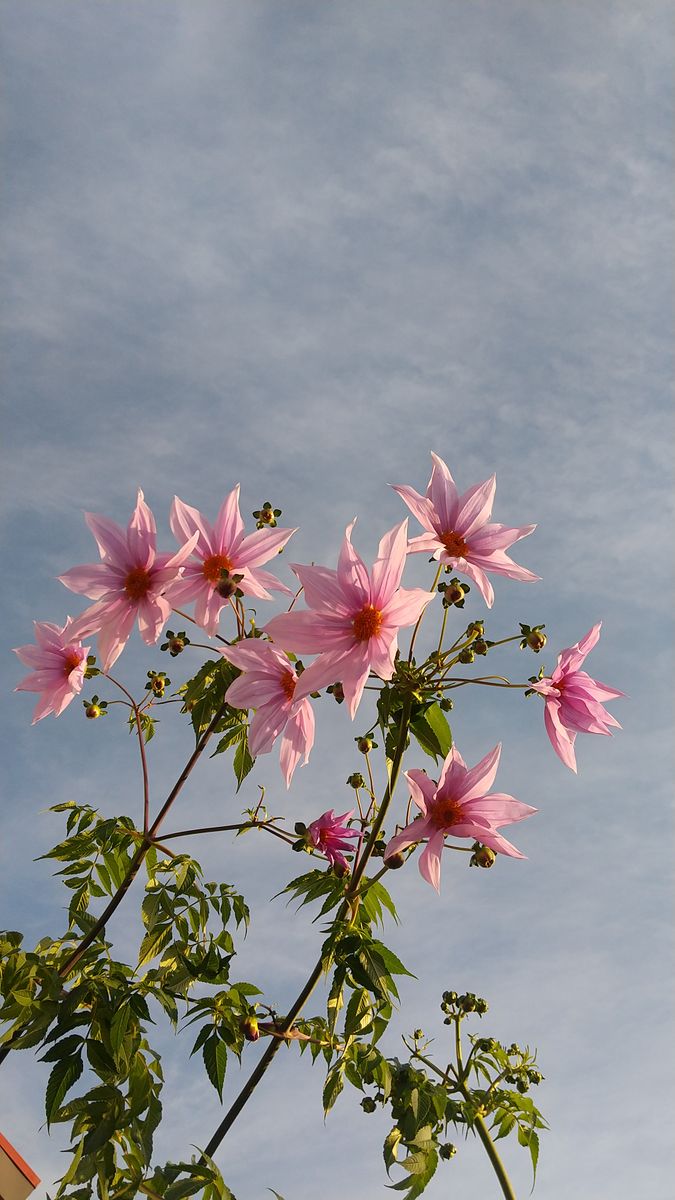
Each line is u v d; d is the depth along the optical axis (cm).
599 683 181
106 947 183
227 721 186
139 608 179
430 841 171
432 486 181
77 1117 173
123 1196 166
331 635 168
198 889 184
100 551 180
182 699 190
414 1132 180
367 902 183
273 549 180
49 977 177
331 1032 175
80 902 188
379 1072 179
